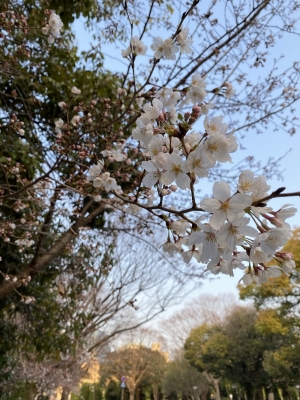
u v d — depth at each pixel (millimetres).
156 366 29781
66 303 5223
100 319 9070
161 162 1414
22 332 5031
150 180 1552
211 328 24266
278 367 17141
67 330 4871
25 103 4449
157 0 2887
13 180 4258
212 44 3902
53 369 8977
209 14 3715
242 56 4363
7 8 3496
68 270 5219
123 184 4082
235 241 1231
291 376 17125
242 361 20406
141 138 1612
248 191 1297
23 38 3928
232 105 4711
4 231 3592
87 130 3080
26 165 4117
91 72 4930
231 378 20797
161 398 32156
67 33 5152
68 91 4664
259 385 20188
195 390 27266
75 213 4023
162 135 1626
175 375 27781
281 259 1535
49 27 3309
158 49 2516
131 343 24281
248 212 1285
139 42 2566
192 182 1399
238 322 21766
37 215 4176
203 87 2549
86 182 2580
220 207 1239
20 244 3676
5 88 4562
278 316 15258
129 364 26203
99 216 5504
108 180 2381
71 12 4770
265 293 15320
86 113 2939
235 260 1493
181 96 2621
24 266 5008
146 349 26594
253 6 3986
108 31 4645
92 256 5340
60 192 3668
